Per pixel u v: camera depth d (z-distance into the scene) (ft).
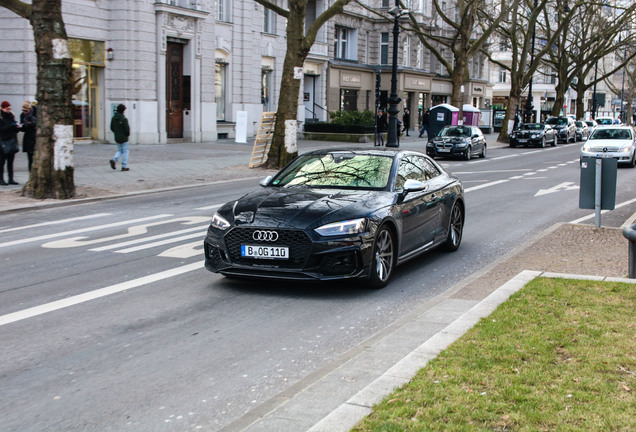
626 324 18.04
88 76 90.02
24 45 78.79
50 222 38.52
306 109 146.30
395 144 108.17
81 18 86.69
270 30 125.70
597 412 12.31
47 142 45.60
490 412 12.35
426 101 188.24
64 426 13.37
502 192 55.26
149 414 13.94
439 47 191.52
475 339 16.75
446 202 29.94
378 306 22.27
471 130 96.68
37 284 24.68
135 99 92.53
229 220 23.49
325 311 21.61
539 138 126.31
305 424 12.51
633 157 83.15
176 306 21.97
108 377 15.93
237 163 73.97
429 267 28.32
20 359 17.10
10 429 13.24
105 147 86.58
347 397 13.80
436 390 13.38
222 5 112.06
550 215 43.09
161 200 47.96
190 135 103.60
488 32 119.34
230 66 114.21
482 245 33.24
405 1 167.84
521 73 137.28
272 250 22.58
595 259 28.35
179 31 98.32
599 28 175.73
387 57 169.17
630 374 14.37
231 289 24.14
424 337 17.72
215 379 15.88
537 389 13.51
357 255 22.71
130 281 25.16
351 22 156.56
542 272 24.57
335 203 23.70
